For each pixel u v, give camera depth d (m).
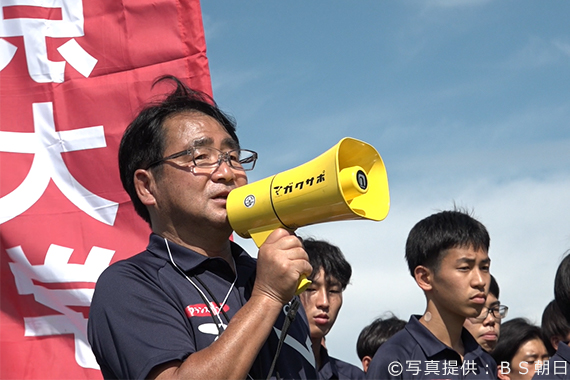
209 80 4.51
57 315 4.35
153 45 4.55
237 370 2.06
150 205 2.70
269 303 2.17
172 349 2.19
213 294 2.51
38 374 4.26
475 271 3.95
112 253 4.41
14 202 4.44
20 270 4.39
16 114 4.55
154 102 2.87
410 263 4.20
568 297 4.31
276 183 2.40
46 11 4.66
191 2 4.57
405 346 3.94
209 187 2.54
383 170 2.44
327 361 4.75
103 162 4.51
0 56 4.60
